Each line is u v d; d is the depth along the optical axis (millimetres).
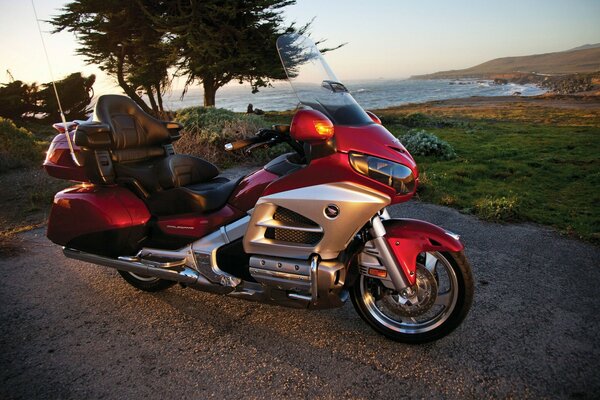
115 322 3221
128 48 20422
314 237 2621
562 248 4410
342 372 2566
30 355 2840
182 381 2535
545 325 3006
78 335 3062
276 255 2697
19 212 6102
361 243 2684
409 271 2596
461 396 2340
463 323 3049
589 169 8070
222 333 3027
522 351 2711
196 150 8992
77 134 3203
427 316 3117
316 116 2379
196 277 3000
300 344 2865
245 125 9383
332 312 3258
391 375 2525
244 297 2898
